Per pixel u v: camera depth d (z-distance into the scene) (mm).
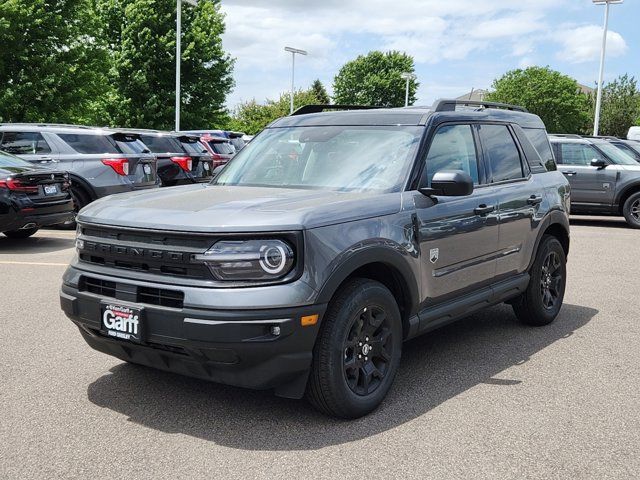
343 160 4449
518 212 5211
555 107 75000
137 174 11648
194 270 3363
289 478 3057
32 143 11297
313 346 3461
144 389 4172
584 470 3176
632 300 7012
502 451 3367
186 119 39375
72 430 3559
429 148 4434
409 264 4000
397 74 87312
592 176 14664
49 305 6262
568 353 5082
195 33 38594
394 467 3178
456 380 4434
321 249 3439
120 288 3539
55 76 26734
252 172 4723
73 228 12195
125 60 37438
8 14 25234
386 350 3928
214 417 3752
